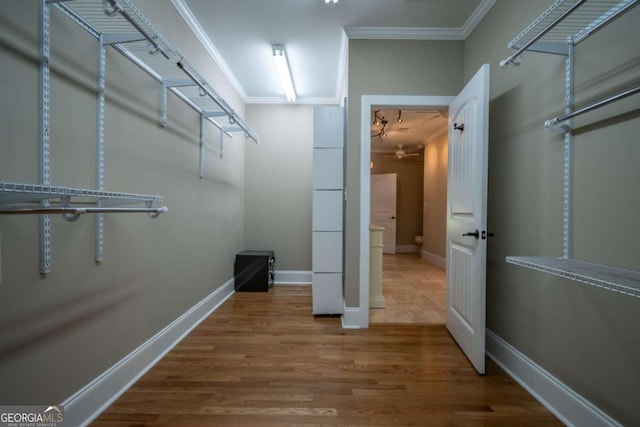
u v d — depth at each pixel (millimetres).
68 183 1249
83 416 1332
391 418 1412
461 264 2105
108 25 1400
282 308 2998
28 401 1102
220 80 3029
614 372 1175
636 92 940
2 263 1020
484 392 1622
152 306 1896
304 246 4059
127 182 1635
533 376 1608
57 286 1214
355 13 2264
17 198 879
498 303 1979
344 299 2627
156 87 1919
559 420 1409
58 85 1197
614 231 1174
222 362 1914
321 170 2775
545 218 1550
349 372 1806
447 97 2480
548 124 1338
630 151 1112
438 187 5766
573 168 1375
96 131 1405
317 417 1412
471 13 2240
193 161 2475
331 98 3975
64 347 1247
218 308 2986
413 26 2416
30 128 1086
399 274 4770
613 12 1152
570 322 1383
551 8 1166
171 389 1620
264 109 4031
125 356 1634
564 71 1416
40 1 1117
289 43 2689
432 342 2230
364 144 2504
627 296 1127
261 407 1479
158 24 1915
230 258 3482
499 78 1966
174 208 2172
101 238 1436
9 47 1013
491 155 2068
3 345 1023
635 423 1099
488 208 2109
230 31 2514
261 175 4043
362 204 2512
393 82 2488
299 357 1986
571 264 1246
